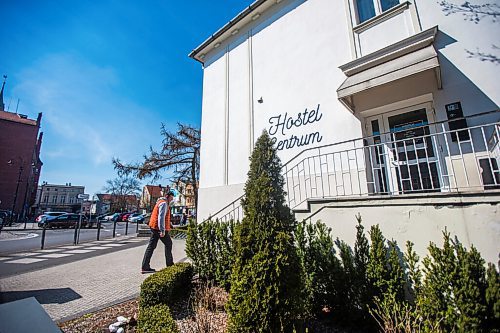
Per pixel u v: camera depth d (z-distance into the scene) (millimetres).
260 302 2422
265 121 7918
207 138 9938
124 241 12500
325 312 3506
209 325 2834
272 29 8430
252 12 8883
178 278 4016
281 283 2451
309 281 3529
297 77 7297
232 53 9719
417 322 2723
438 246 3045
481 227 2820
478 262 2508
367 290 3111
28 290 4441
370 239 3545
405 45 4836
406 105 5340
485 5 4621
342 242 3795
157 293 3359
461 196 2980
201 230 4930
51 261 7246
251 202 2834
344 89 5145
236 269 2721
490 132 4223
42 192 73500
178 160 20047
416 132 5180
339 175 5883
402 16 5426
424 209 3221
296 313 2514
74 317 3314
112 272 5672
